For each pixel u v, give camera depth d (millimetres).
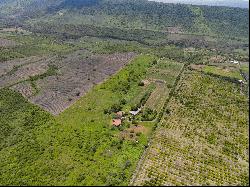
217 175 193750
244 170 199625
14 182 181125
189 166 199375
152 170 193750
